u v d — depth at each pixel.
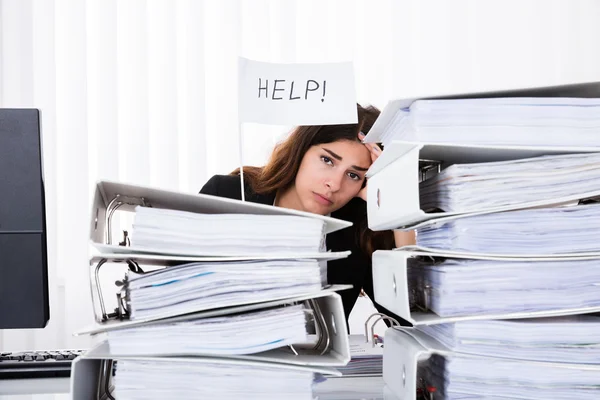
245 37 2.30
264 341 0.65
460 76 2.35
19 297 0.85
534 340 0.67
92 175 2.25
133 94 2.26
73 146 2.24
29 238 0.85
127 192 0.69
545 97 0.69
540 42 2.38
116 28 2.26
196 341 0.64
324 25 2.31
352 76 0.98
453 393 0.67
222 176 2.08
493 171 0.66
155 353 0.64
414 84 2.33
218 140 2.28
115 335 0.64
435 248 0.73
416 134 0.67
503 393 0.67
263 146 2.26
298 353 0.75
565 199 0.66
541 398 0.67
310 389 0.65
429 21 2.33
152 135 2.26
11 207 0.85
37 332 2.23
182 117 2.27
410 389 0.70
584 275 0.67
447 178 0.68
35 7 2.26
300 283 0.66
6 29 2.25
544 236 0.67
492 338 0.67
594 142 0.67
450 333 0.68
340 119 0.98
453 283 0.66
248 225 0.65
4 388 0.88
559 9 2.38
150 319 0.63
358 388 0.88
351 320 2.27
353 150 1.95
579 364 0.67
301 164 1.99
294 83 0.99
